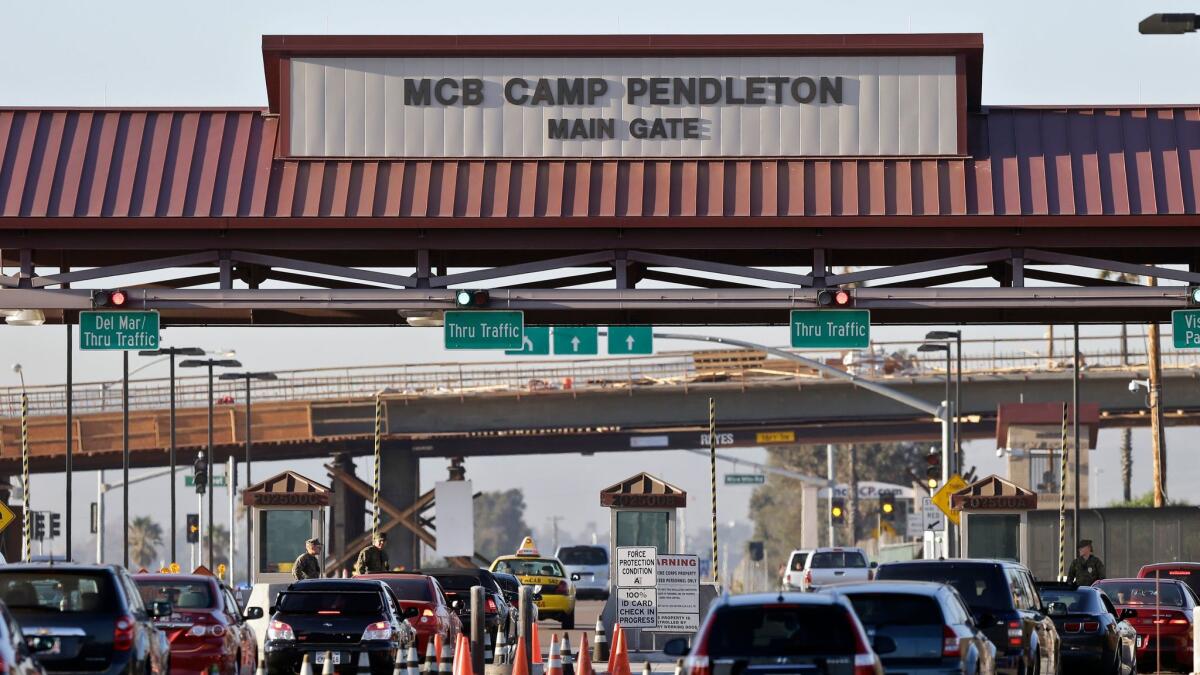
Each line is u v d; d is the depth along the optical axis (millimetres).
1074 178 89812
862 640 48125
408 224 89438
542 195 89500
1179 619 94625
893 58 90688
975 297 91875
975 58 90625
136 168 90562
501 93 90562
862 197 89438
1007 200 89312
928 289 91938
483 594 84375
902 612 56344
